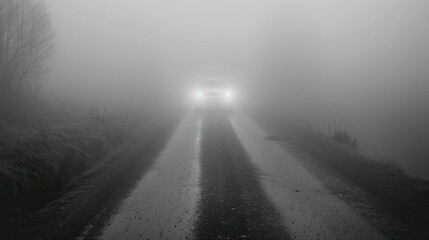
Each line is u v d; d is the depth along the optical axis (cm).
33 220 508
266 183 675
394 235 451
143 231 464
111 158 888
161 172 750
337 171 762
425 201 571
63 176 699
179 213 526
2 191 546
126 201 577
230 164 817
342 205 558
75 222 496
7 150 702
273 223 489
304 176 723
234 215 518
